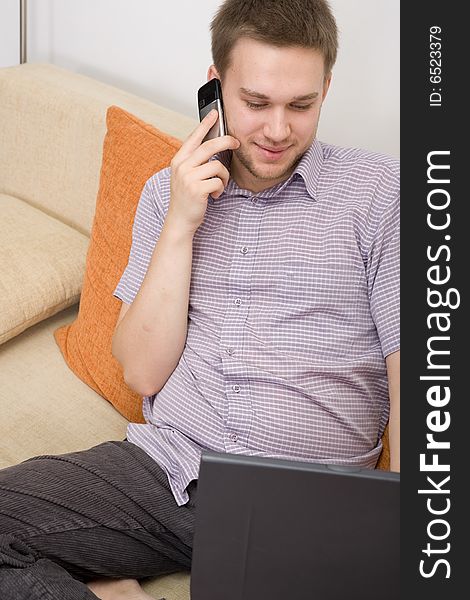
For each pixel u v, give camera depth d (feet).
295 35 5.04
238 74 5.23
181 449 5.47
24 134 8.00
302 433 5.30
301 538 3.65
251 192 5.62
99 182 7.46
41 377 6.76
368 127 7.14
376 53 6.85
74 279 7.18
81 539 5.11
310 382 5.35
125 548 5.23
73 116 7.63
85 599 4.56
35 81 8.00
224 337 5.52
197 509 3.65
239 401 5.39
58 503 5.10
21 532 4.94
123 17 8.46
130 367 5.82
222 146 5.36
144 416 6.00
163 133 6.68
